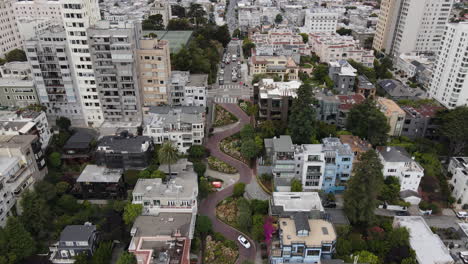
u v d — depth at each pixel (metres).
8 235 81.69
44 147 125.56
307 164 104.44
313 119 124.56
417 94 177.75
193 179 101.94
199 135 128.50
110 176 109.81
